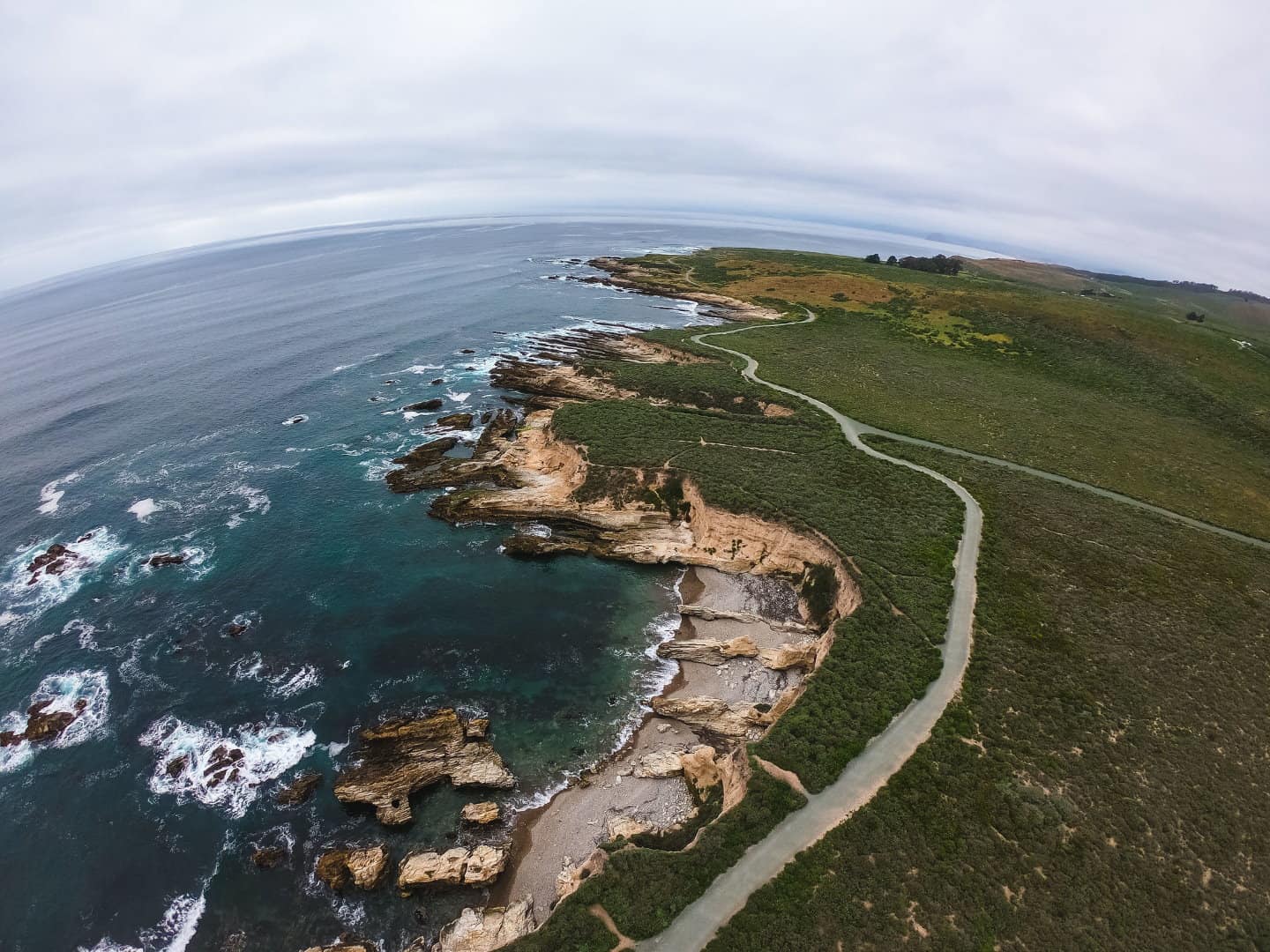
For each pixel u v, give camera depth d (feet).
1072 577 171.42
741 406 293.02
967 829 106.93
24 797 129.29
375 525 221.46
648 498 221.66
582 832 124.26
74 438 284.20
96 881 115.03
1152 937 93.45
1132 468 244.01
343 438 281.95
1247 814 111.65
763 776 116.16
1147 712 130.93
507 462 246.88
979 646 146.20
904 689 134.51
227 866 117.29
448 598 188.96
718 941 91.61
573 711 152.76
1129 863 102.99
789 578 192.44
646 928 93.61
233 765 135.64
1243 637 152.87
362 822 125.29
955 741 122.52
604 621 182.29
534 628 178.50
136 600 183.73
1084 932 93.66
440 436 281.13
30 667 159.94
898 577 168.66
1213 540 195.31
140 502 233.14
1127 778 116.88
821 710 130.41
